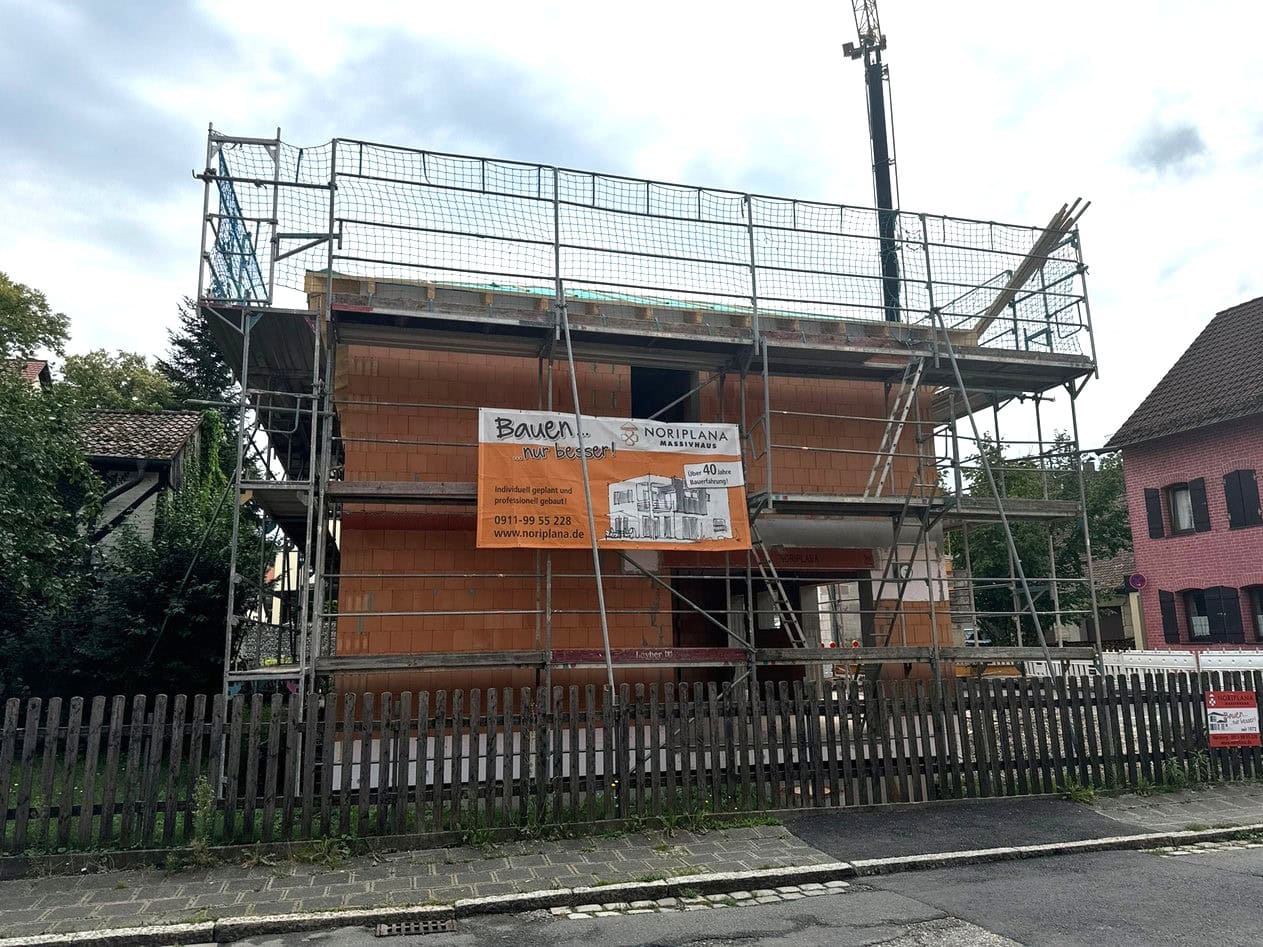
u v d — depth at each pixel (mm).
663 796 8172
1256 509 19266
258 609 14523
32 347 20422
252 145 10102
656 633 11477
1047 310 13008
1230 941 5316
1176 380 22125
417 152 10539
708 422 12211
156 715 7129
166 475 17938
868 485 11891
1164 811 8703
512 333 10805
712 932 5707
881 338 11883
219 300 9758
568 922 5973
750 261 11453
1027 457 13117
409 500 10273
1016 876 6887
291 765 7324
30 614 12961
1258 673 10164
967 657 11383
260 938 5727
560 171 10992
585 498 10133
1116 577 29781
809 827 8062
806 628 16812
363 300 9867
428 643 10602
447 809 7730
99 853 6809
